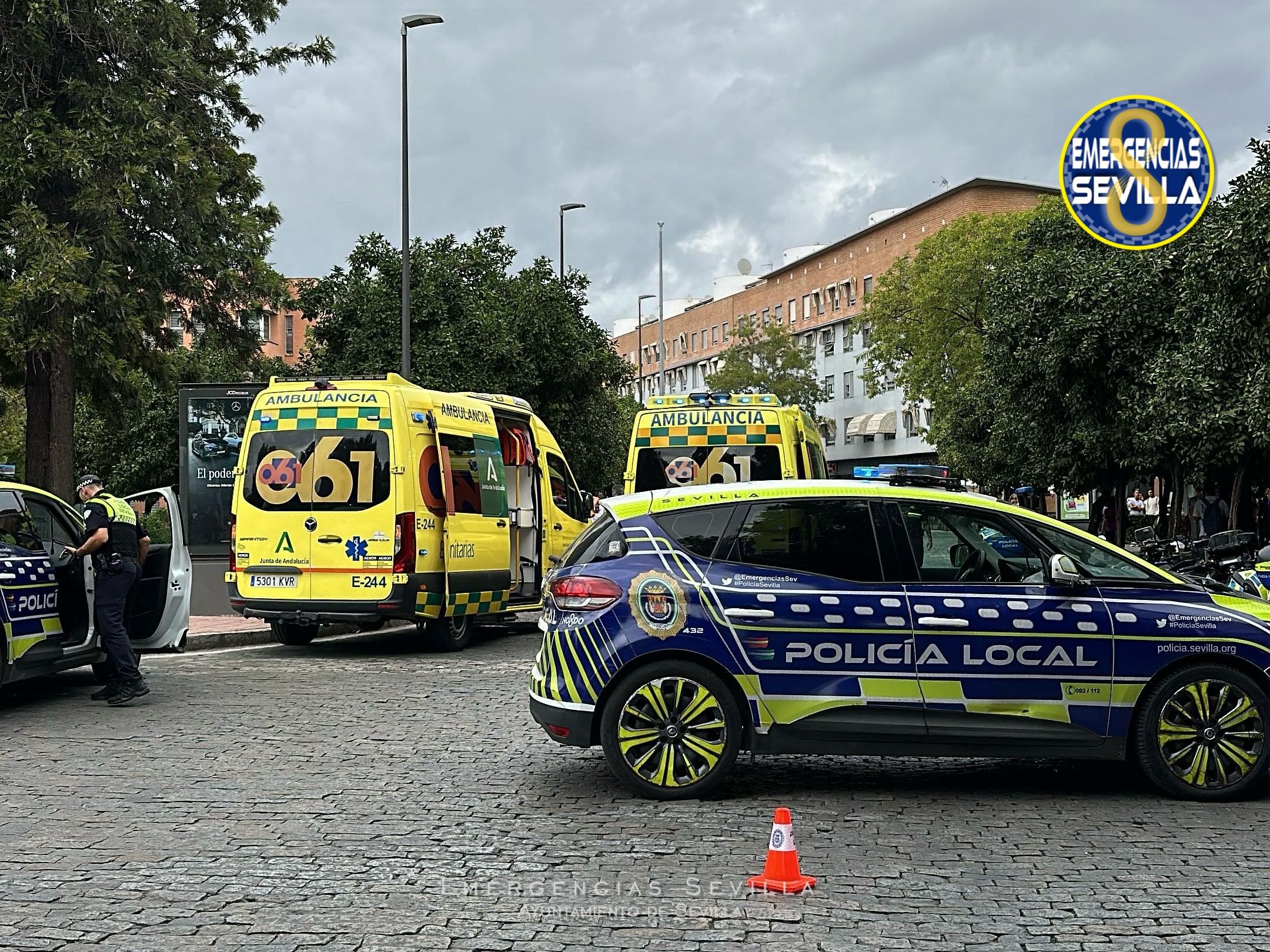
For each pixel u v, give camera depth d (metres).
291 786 7.29
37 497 10.62
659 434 17.25
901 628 6.86
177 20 21.09
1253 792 7.09
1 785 7.32
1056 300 24.36
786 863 5.31
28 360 21.14
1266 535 20.05
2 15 19.39
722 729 6.93
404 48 24.75
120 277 20.23
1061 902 5.15
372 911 5.04
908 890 5.30
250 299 23.20
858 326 55.91
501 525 15.05
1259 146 16.97
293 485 13.36
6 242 19.09
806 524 7.06
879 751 6.87
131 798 6.99
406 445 13.25
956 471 41.81
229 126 24.27
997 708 6.86
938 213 66.62
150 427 35.53
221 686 11.37
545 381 33.22
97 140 19.47
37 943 4.67
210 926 4.87
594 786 7.27
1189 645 6.90
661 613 6.91
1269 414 16.58
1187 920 4.93
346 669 12.53
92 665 11.33
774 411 17.25
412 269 30.44
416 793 7.09
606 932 4.79
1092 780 7.51
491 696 10.70
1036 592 6.94
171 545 11.24
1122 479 27.27
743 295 90.44
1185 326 20.70
